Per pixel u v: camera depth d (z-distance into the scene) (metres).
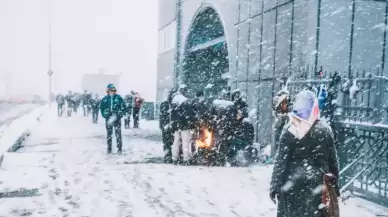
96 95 23.56
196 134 10.56
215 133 10.38
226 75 23.50
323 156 3.79
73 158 10.54
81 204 6.30
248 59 15.86
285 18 13.09
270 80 13.93
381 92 8.45
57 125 21.47
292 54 12.57
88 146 13.02
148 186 7.54
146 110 29.98
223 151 10.28
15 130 17.61
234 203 6.50
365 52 11.43
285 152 3.83
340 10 11.42
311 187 3.71
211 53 25.33
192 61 25.94
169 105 10.88
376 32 11.51
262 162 10.56
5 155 10.74
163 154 11.63
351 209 6.17
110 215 5.78
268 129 13.91
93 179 8.05
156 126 22.91
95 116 23.58
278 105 8.25
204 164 10.05
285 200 3.86
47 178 8.05
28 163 9.66
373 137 6.62
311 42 11.58
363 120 7.86
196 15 23.06
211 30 24.30
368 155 6.82
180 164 10.00
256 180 8.15
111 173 8.67
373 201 6.58
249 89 15.69
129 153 11.71
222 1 18.64
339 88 8.47
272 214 5.95
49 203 6.33
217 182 7.95
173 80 27.72
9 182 7.65
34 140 14.54
